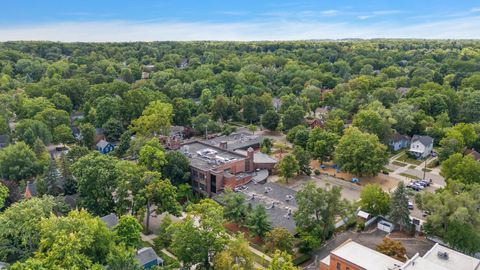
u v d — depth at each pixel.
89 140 107.88
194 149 94.44
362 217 68.81
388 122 107.75
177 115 126.38
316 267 55.88
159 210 65.19
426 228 62.38
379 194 68.88
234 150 101.12
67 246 41.53
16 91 150.88
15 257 50.31
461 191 65.88
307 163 91.31
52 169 73.25
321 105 149.62
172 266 50.53
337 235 64.62
